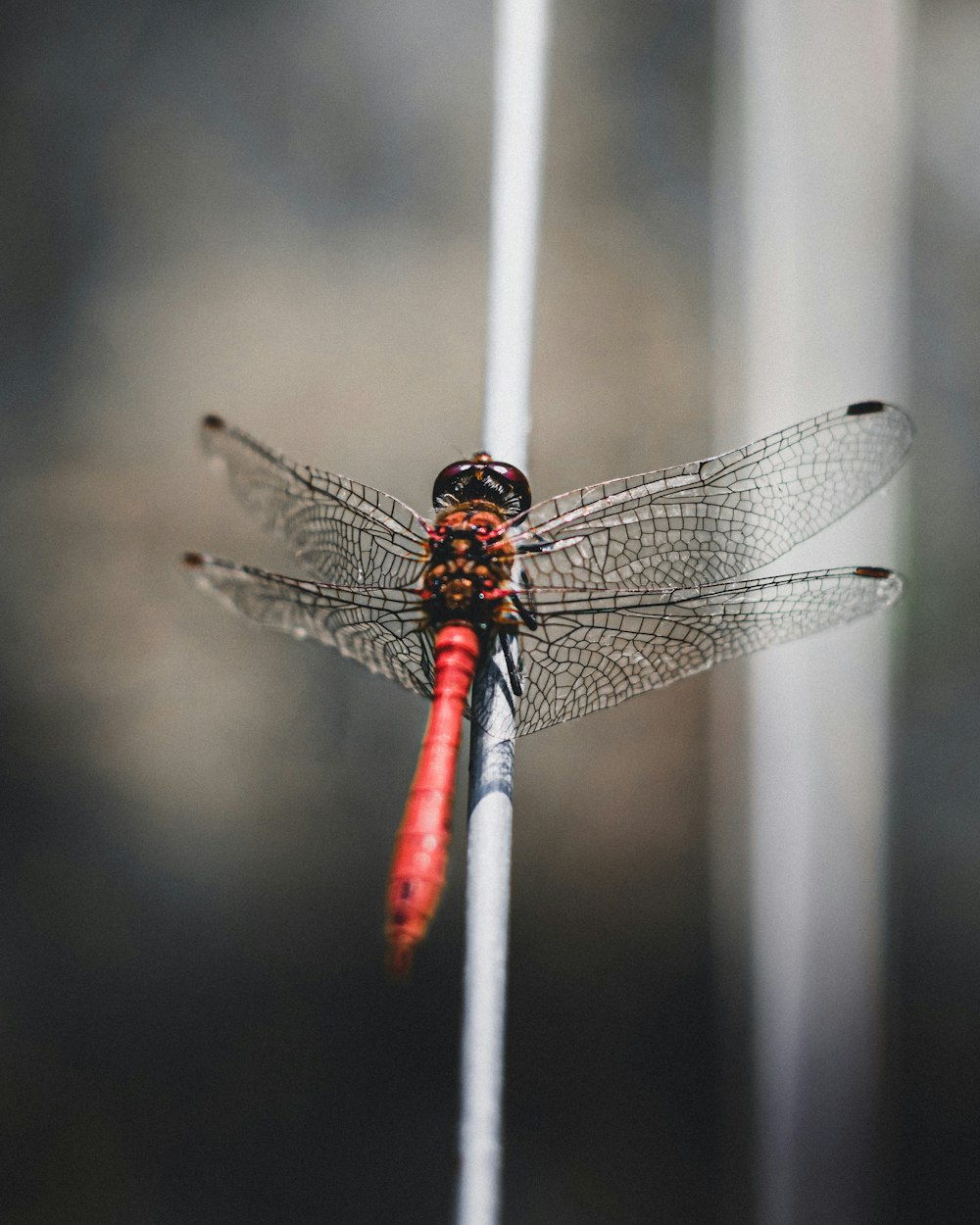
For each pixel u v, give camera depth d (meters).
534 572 0.45
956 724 0.54
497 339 0.45
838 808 0.54
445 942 0.52
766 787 0.55
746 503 0.45
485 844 0.43
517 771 0.56
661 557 0.45
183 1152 0.51
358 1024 0.52
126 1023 0.52
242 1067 0.51
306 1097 0.51
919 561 0.56
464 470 0.45
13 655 0.58
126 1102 0.51
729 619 0.45
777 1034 0.52
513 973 0.52
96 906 0.53
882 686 0.55
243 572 0.45
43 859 0.54
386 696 0.58
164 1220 0.50
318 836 0.55
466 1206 0.42
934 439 0.58
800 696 0.55
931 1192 0.51
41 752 0.57
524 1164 0.51
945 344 0.60
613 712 0.57
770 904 0.53
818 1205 0.51
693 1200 0.51
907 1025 0.52
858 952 0.52
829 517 0.45
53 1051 0.51
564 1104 0.51
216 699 0.58
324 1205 0.51
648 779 0.56
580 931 0.53
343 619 0.45
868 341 0.60
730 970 0.53
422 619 0.45
